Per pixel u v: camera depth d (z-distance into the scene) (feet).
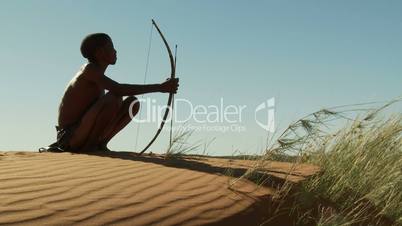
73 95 12.68
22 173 8.41
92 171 8.96
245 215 7.68
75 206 6.82
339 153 11.34
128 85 12.44
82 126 12.30
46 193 7.26
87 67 12.57
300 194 9.16
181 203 7.50
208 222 7.07
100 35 12.89
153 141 12.32
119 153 12.49
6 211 6.38
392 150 11.67
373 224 9.82
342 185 10.32
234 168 10.16
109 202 7.13
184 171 9.61
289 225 8.20
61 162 9.80
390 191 10.85
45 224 6.14
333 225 8.59
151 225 6.59
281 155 9.67
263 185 9.04
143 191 7.85
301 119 9.47
